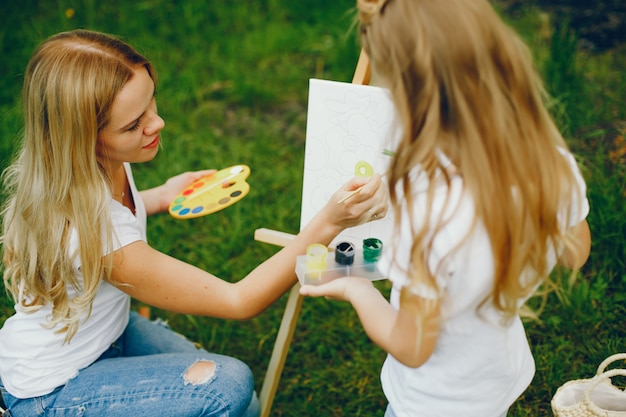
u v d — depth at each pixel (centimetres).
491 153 108
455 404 131
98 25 356
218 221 271
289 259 153
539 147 112
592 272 233
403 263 115
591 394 152
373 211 150
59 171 146
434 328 115
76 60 143
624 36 332
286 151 300
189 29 362
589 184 247
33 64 147
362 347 225
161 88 327
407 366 124
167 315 241
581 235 131
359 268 146
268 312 241
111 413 159
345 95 161
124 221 155
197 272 159
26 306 160
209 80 338
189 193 185
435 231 109
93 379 161
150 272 155
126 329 190
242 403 165
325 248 144
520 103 110
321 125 165
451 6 106
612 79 308
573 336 214
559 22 342
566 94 286
